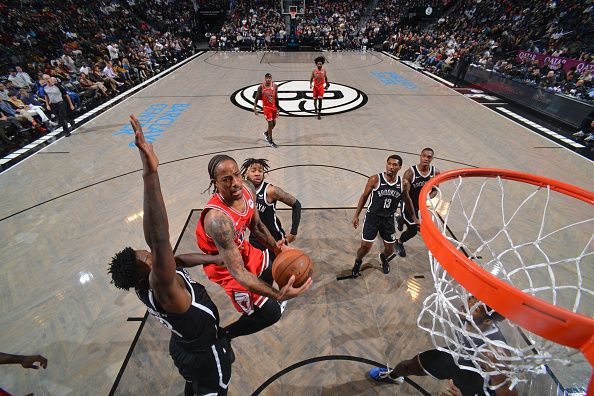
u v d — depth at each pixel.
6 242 4.62
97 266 4.18
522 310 1.23
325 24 21.97
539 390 2.64
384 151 7.09
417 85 12.36
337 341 3.16
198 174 6.21
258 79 13.23
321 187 5.75
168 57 16.86
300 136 7.89
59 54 12.79
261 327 2.58
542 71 10.66
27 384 2.86
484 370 2.09
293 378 2.85
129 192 5.74
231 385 2.79
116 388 2.79
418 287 3.77
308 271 1.95
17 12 13.02
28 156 7.04
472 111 9.59
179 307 1.70
